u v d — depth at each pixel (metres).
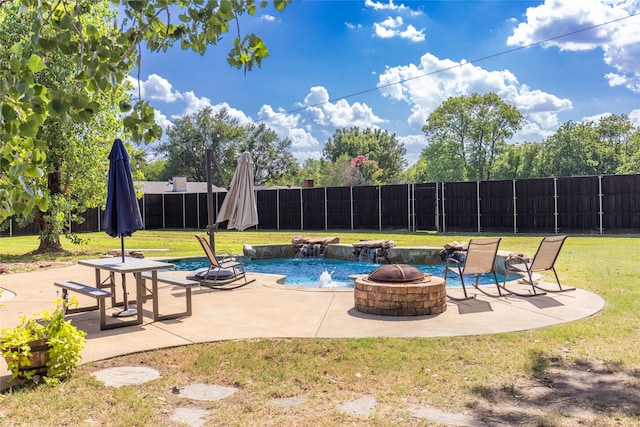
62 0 2.23
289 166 59.75
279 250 16.55
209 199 11.02
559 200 22.55
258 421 3.43
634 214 21.14
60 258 14.98
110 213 6.84
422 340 5.33
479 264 7.67
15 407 3.67
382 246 15.21
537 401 3.74
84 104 2.06
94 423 3.41
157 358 4.86
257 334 5.69
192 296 8.13
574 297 7.56
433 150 52.78
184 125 57.84
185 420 3.46
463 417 3.47
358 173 54.91
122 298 8.09
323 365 4.59
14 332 4.18
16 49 1.79
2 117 1.79
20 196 1.94
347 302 7.51
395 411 3.58
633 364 4.53
